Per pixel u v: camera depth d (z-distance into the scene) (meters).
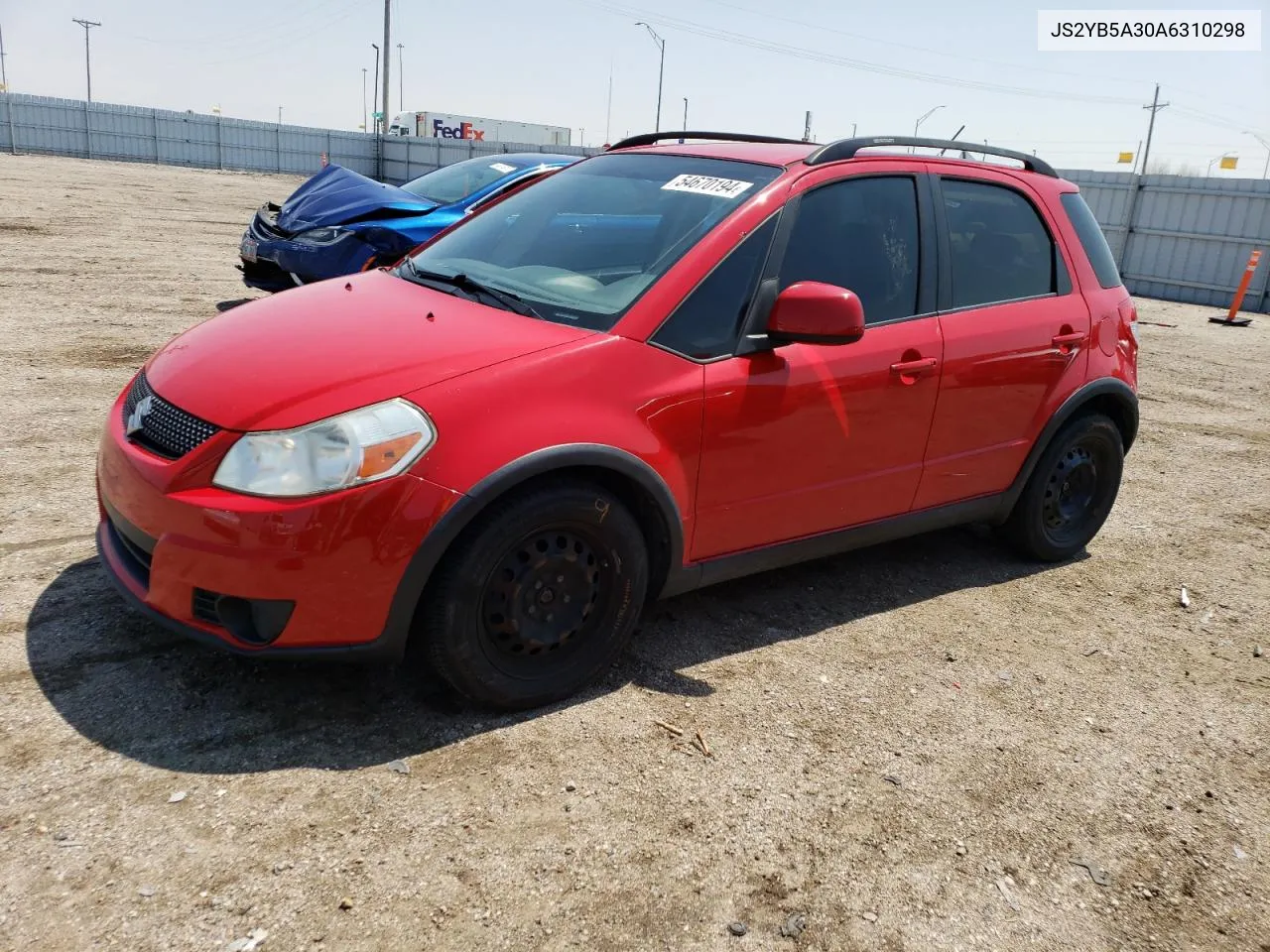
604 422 2.75
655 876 2.28
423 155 41.12
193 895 2.06
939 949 2.16
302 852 2.22
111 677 2.81
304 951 1.96
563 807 2.48
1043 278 4.09
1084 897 2.38
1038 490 4.24
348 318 3.02
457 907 2.12
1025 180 4.16
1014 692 3.32
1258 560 4.81
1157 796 2.82
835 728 2.98
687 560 3.13
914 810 2.63
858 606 3.88
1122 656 3.67
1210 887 2.47
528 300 3.12
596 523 2.79
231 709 2.72
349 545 2.42
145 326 7.55
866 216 3.51
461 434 2.53
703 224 3.18
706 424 2.98
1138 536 5.02
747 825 2.49
